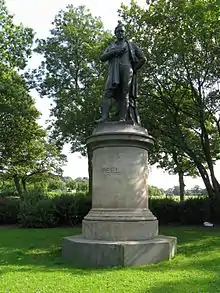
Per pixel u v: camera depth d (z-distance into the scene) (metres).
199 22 20.14
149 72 21.20
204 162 26.61
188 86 22.22
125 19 22.28
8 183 47.78
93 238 10.00
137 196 10.45
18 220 23.20
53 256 10.38
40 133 35.94
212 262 9.16
